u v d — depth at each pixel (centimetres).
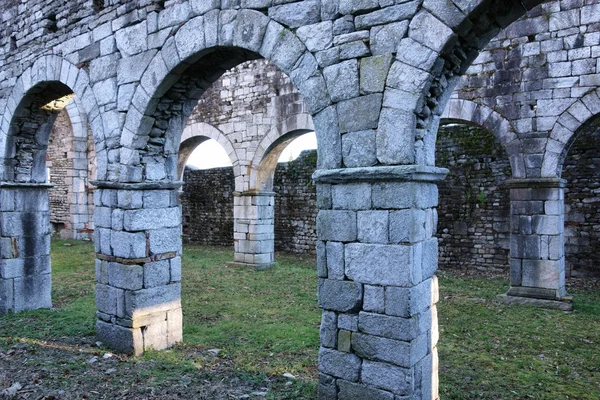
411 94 409
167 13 575
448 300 925
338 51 446
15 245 819
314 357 604
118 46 629
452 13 392
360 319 434
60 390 492
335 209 449
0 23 850
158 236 630
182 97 631
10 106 812
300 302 905
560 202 893
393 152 416
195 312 827
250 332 708
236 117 1412
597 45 838
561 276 894
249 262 1348
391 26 419
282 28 481
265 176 1374
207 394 487
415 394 418
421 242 426
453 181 1313
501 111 941
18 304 820
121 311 615
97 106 662
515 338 689
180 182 647
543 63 891
